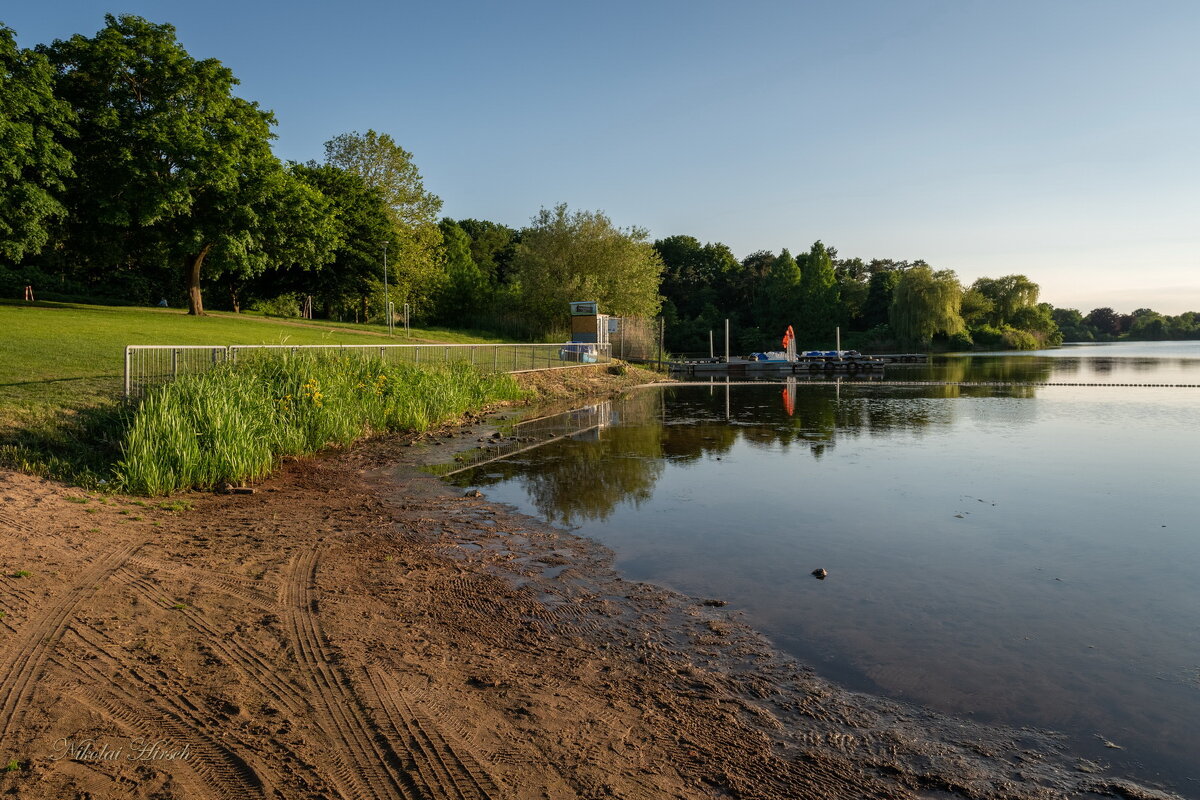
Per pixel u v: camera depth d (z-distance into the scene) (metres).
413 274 51.16
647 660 4.66
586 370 30.53
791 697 4.21
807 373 41.84
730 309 91.31
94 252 31.75
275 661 4.32
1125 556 7.00
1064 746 3.73
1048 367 45.28
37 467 8.32
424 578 6.09
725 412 20.53
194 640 4.53
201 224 31.05
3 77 24.27
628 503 9.16
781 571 6.50
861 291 87.88
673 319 83.75
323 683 4.08
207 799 3.00
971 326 81.88
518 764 3.39
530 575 6.30
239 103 32.69
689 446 13.99
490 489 9.92
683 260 98.38
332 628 4.87
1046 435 15.52
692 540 7.48
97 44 28.45
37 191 25.19
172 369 13.19
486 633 5.00
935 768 3.52
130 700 3.74
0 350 15.28
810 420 18.56
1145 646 4.95
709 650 4.83
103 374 13.16
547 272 50.81
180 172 28.77
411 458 12.19
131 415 10.49
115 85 29.08
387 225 47.66
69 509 7.09
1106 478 10.81
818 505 9.08
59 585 5.19
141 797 2.98
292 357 14.37
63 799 2.92
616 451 13.32
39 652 4.17
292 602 5.32
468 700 4.00
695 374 40.41
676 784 3.31
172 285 56.62
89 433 10.06
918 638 5.05
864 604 5.70
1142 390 27.48
